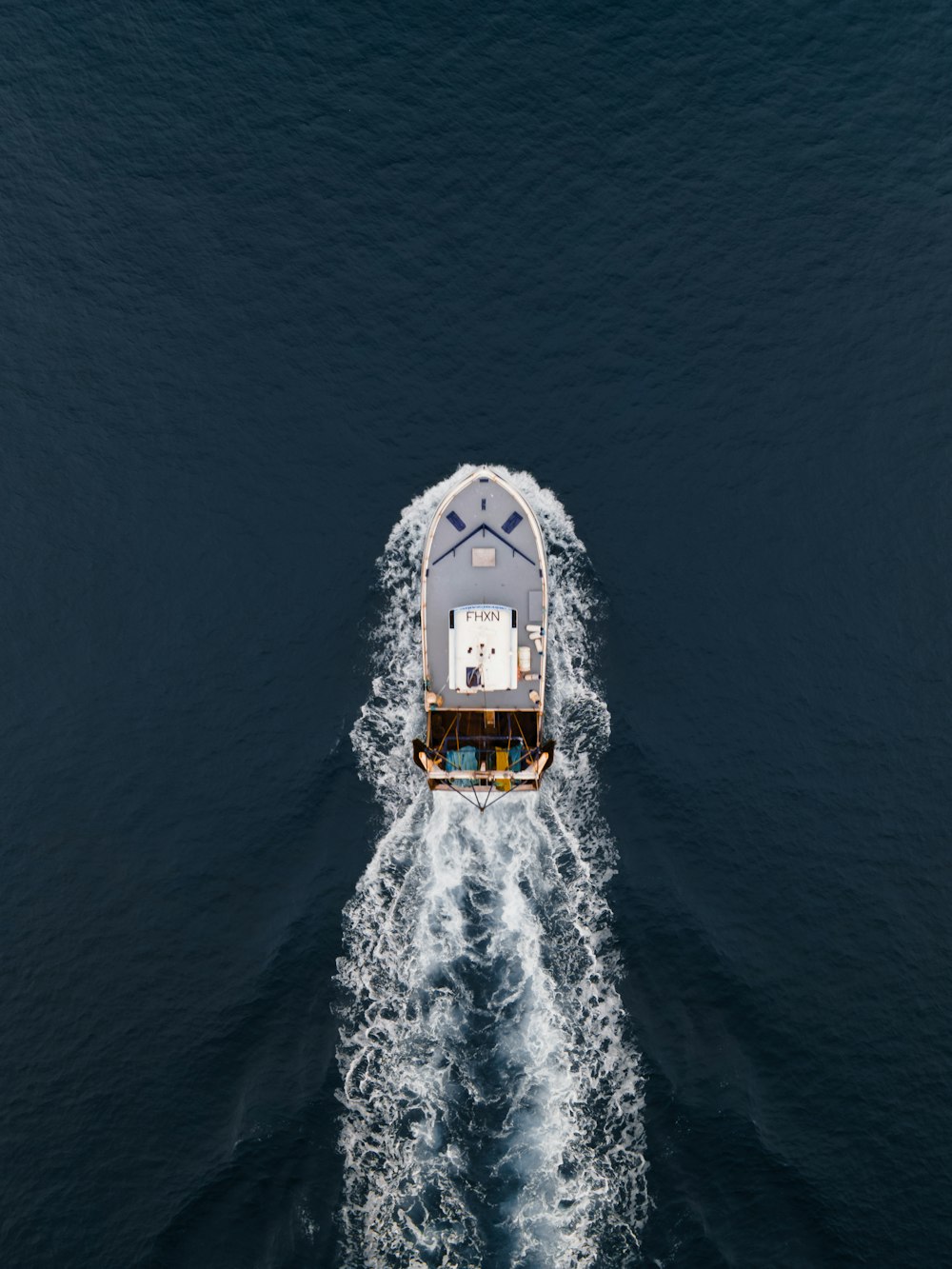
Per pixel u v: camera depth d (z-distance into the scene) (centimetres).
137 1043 8712
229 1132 8362
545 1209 8012
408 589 10081
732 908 9019
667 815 9331
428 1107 8344
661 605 10006
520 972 8781
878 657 9825
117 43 11819
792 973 8800
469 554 9819
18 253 11162
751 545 10175
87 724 9756
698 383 10662
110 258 11150
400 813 9381
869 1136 8262
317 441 10569
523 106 11569
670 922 8950
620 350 10781
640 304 10919
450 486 10350
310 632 9994
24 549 10294
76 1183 8275
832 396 10594
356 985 8788
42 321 10956
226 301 11012
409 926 8969
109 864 9312
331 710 9744
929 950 8888
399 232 11200
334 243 11181
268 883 9212
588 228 11169
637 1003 8681
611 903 9025
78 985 8912
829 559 10119
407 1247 7912
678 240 11106
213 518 10362
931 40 11619
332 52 11769
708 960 8825
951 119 11344
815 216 11125
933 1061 8506
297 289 11044
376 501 10356
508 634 9419
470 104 11575
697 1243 7894
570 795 9412
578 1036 8562
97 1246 8062
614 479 10381
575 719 9656
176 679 9888
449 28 11838
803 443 10462
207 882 9238
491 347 10825
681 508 10288
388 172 11375
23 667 9938
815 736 9575
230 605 10094
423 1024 8631
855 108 11425
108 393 10744
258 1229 8025
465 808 9338
